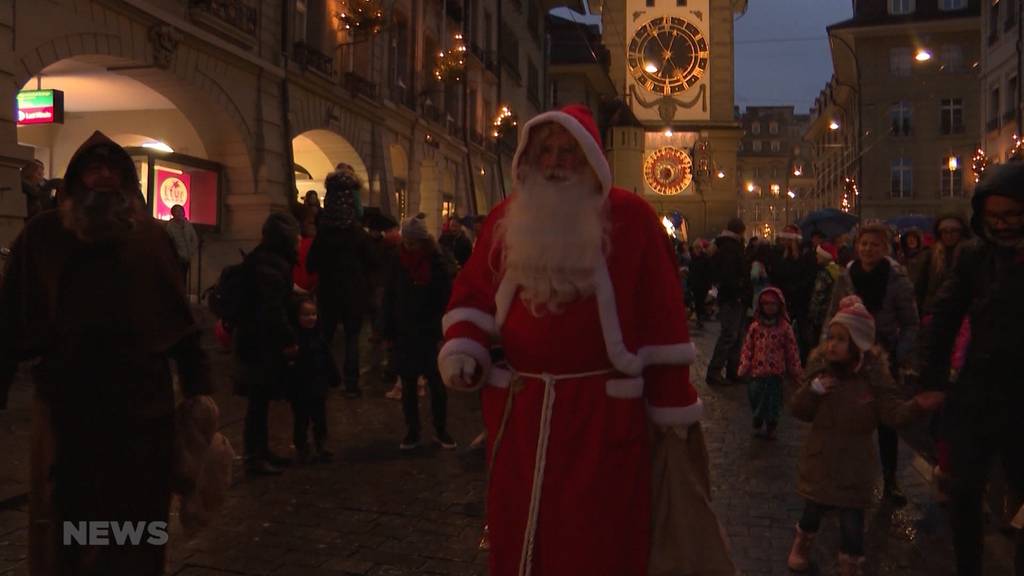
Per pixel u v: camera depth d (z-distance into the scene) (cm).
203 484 296
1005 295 322
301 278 862
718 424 779
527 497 230
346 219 856
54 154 1611
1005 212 317
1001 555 440
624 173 5519
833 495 398
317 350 598
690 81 5656
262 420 563
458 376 235
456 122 2766
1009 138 3120
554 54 4934
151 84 1297
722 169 5581
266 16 1530
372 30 1758
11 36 955
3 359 276
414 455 623
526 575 225
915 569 415
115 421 276
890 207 4841
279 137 1573
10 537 420
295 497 511
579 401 230
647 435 234
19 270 277
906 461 643
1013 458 321
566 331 229
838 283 578
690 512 228
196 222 1412
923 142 4806
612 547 223
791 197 11631
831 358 405
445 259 648
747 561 423
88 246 275
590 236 226
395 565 402
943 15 4691
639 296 234
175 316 294
